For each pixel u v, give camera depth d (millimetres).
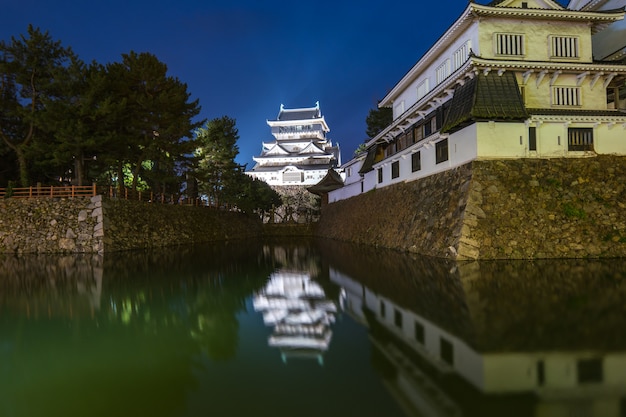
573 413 4277
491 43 18688
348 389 5176
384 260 17484
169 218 31109
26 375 5836
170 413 4637
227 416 4551
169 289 12398
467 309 8375
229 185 43969
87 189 26828
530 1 19578
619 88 20625
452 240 15320
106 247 23438
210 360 6363
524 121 16891
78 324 8547
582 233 14648
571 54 19109
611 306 7949
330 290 11938
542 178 16094
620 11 18688
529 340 6375
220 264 18750
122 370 5992
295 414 4543
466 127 17500
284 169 73500
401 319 8242
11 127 29453
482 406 4496
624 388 4777
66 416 4621
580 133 17328
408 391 5008
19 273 16016
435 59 23250
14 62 26219
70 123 24500
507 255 14352
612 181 15859
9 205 25469
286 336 7543
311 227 50531
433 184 19734
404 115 24375
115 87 26984
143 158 29766
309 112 83750
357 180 36219
